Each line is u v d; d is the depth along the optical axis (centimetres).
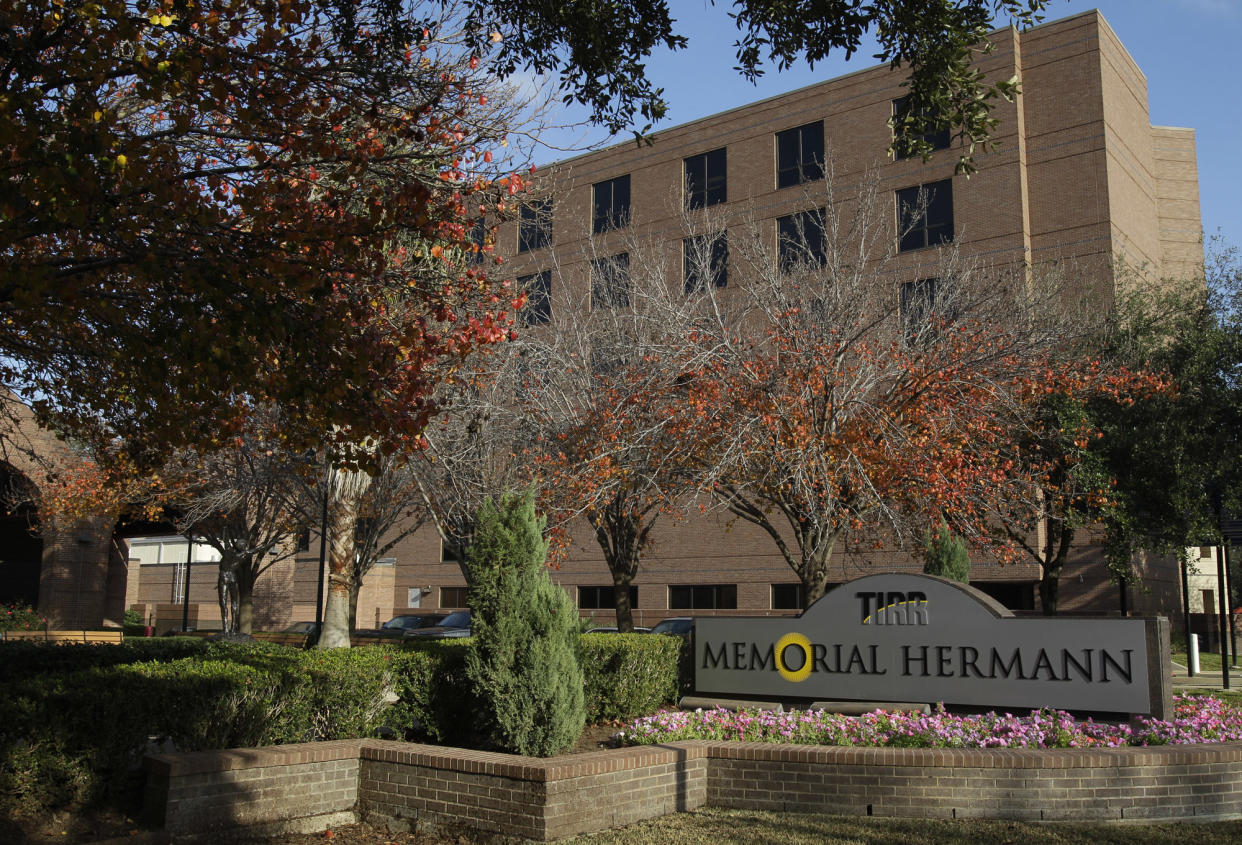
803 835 740
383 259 851
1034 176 2934
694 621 1178
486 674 870
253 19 894
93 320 877
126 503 2447
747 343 1487
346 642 1666
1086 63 2909
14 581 4288
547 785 730
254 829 754
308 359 760
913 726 898
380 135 936
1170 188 3750
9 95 632
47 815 693
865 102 3153
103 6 704
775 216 3222
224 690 799
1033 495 1828
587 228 3103
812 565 1428
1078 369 1902
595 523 1652
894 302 1536
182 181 858
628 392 1513
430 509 1822
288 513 2709
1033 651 978
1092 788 783
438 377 991
